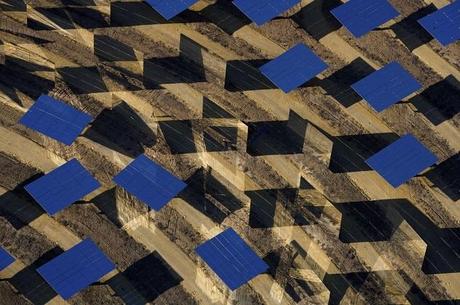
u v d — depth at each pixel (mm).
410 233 63250
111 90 71562
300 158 68375
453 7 71875
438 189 66938
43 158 67812
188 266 62781
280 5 72312
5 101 70688
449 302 61688
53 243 63406
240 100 71438
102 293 61094
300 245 63844
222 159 68125
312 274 62156
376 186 67062
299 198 66062
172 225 64562
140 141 68875
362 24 71250
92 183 63000
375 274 62656
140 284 61688
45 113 66250
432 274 62812
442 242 64500
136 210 65125
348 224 65062
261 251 63469
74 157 67750
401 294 61688
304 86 72125
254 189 66750
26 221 64375
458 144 69438
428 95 71875
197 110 70750
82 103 70688
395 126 70312
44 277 58281
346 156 68625
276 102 71438
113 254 63000
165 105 70875
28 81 71875
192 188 66500
